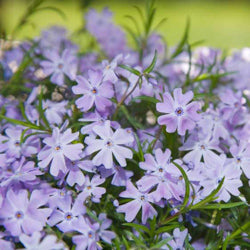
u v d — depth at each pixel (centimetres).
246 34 223
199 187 60
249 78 72
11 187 59
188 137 62
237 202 59
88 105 60
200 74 68
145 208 59
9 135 61
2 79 69
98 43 78
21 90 68
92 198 59
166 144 62
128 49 78
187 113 60
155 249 58
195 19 260
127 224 58
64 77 67
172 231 60
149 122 66
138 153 61
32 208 57
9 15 152
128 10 252
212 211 62
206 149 61
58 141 59
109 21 79
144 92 63
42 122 63
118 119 64
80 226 58
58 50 74
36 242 56
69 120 63
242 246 61
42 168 60
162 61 74
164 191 59
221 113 64
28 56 69
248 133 64
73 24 185
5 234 57
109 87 61
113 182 60
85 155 59
